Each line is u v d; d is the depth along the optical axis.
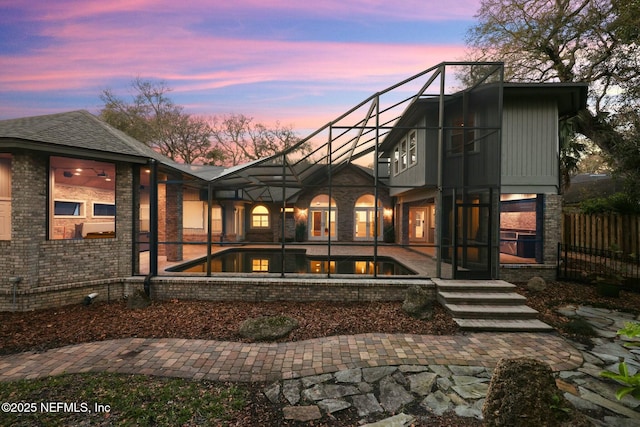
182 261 11.39
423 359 4.80
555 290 8.74
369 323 6.37
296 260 14.08
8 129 7.27
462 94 9.20
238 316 6.77
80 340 5.45
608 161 12.92
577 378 4.26
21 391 3.79
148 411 3.42
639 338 5.59
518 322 6.32
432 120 11.10
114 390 3.84
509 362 3.09
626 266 9.28
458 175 9.31
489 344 5.41
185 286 8.07
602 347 5.32
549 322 6.45
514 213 13.68
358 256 13.59
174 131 26.97
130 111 25.64
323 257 13.84
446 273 9.05
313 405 3.64
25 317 6.55
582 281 9.48
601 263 10.56
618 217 10.34
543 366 3.05
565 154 14.37
